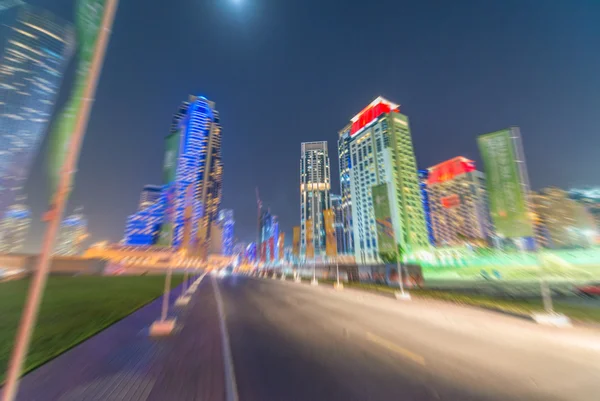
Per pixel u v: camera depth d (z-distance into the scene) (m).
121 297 17.23
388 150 153.12
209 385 4.84
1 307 12.48
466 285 29.95
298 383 5.04
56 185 2.61
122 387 4.70
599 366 6.12
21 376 5.10
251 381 5.06
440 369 5.88
